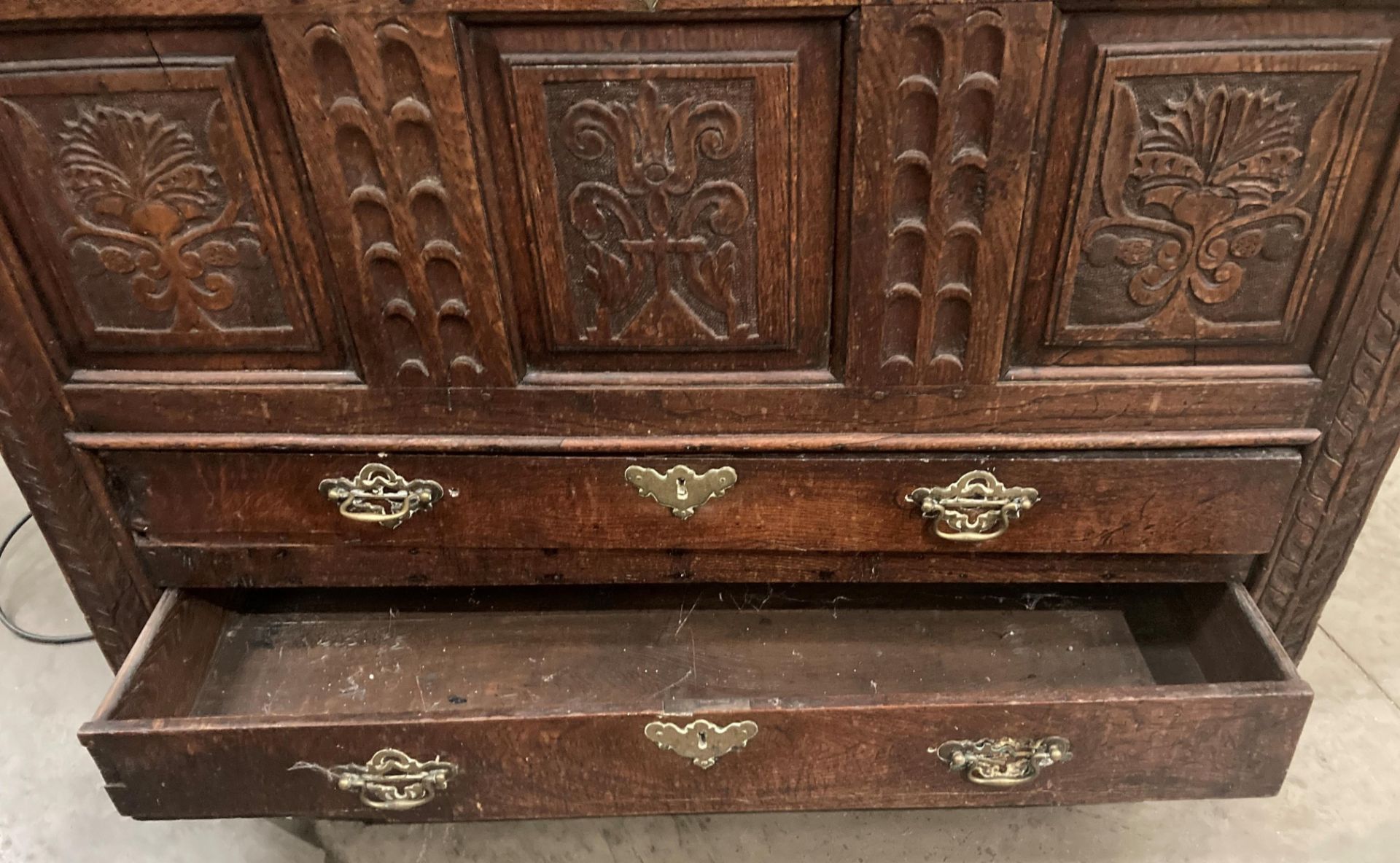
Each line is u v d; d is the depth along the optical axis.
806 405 0.94
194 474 1.00
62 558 1.04
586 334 0.91
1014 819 1.15
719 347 0.92
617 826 1.16
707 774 0.96
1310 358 0.93
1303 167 0.82
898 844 1.13
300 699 1.14
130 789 0.95
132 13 0.77
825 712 0.91
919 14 0.76
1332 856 1.10
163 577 1.09
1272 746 0.94
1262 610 1.10
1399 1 0.75
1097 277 0.88
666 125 0.81
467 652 1.19
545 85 0.80
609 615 1.23
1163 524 1.00
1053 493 0.99
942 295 0.88
